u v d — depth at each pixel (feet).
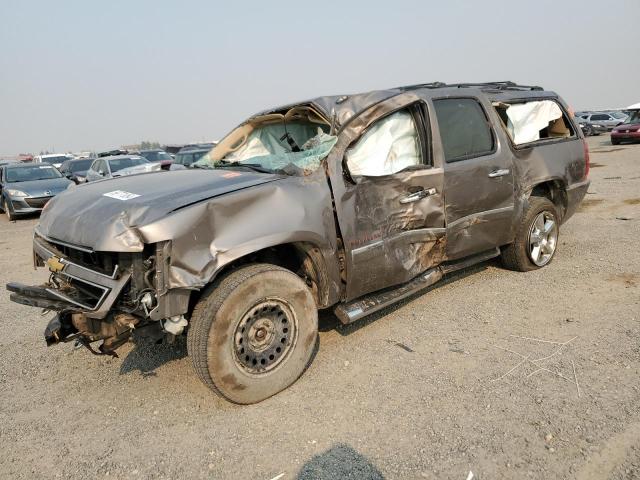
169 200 8.96
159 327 9.36
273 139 14.84
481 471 7.35
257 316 9.43
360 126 11.22
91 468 8.09
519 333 11.89
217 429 8.91
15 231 35.65
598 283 14.78
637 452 7.48
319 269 10.45
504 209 14.42
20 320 15.10
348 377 10.40
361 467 7.64
